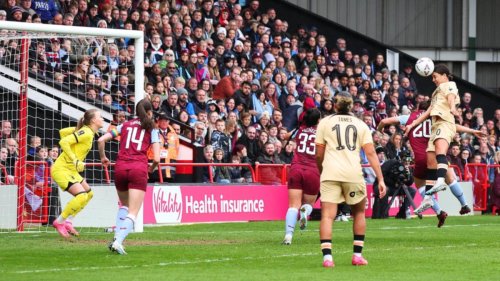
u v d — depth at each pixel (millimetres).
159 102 57000
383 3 96125
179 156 55031
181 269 27516
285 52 71250
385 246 35656
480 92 84625
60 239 38656
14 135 51562
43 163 48875
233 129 58906
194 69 63344
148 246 35312
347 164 27859
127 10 62875
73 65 54875
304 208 37469
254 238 39750
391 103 75375
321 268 27781
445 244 36750
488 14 98562
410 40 97125
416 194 61469
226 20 69812
